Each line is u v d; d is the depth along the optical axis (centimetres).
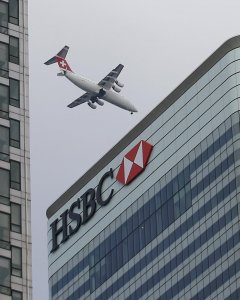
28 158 16038
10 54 16850
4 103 16362
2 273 14912
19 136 16188
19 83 16662
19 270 15025
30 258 15188
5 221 15325
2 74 16612
